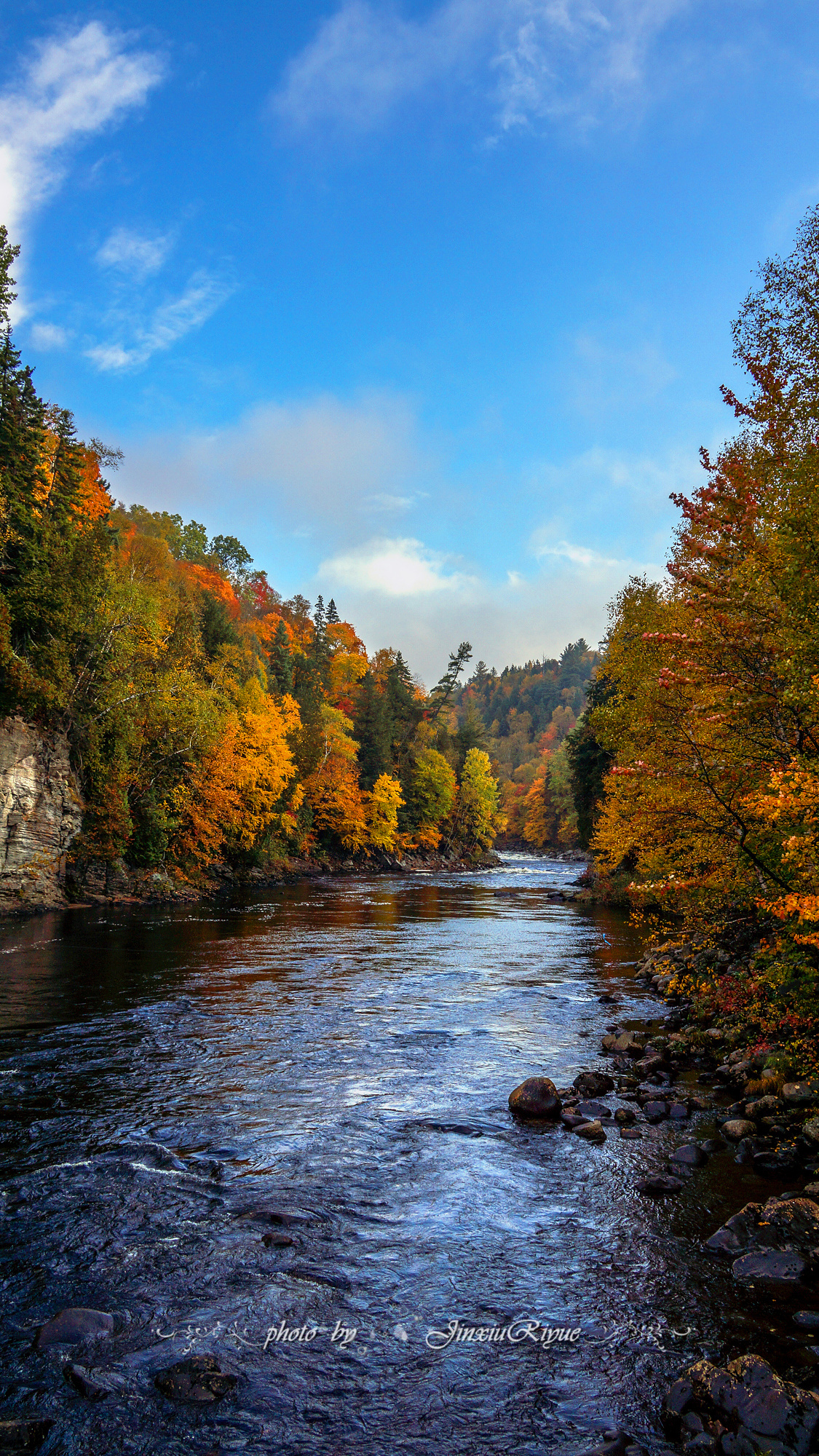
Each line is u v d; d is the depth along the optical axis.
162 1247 6.54
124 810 37.72
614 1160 8.48
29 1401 4.69
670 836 13.21
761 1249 6.35
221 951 23.34
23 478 35.50
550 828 159.88
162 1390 4.77
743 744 11.98
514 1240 6.73
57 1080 11.02
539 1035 14.07
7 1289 5.91
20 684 30.59
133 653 40.62
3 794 30.47
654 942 24.03
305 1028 14.26
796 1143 8.62
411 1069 11.91
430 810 100.38
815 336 11.00
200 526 97.94
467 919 35.00
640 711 14.62
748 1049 12.26
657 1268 6.22
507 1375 4.93
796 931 10.23
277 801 66.12
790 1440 4.08
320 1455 4.27
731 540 11.75
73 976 18.81
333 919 33.59
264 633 92.56
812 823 9.27
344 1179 7.96
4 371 35.81
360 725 95.88
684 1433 4.30
